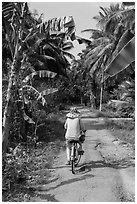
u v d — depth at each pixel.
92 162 8.37
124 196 5.83
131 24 11.79
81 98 47.31
